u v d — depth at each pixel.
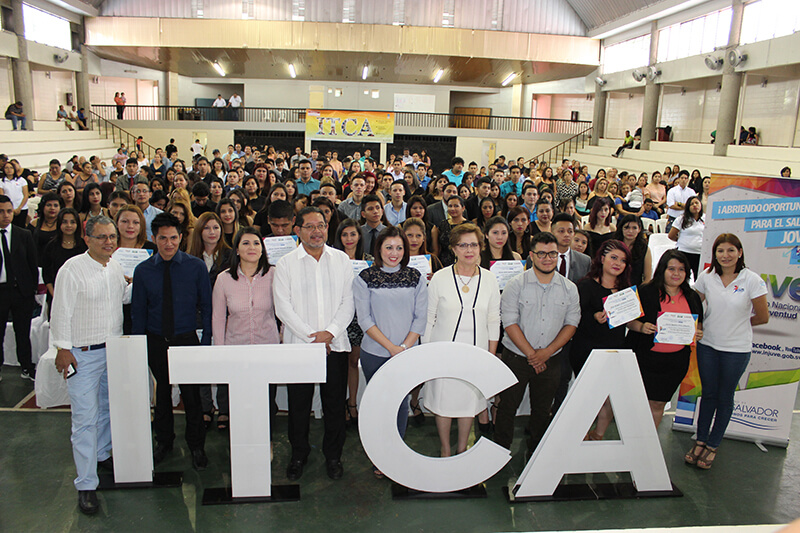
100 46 20.14
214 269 4.23
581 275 4.34
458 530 3.06
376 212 4.86
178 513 3.12
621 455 3.37
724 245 3.65
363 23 19.48
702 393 3.83
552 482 3.34
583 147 22.70
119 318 3.30
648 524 3.16
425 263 4.21
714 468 3.82
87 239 3.13
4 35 16.30
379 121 16.69
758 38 14.16
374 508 3.22
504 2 19.98
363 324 3.38
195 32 19.39
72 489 3.32
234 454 3.18
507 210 6.75
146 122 21.45
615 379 3.29
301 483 3.45
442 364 3.15
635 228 4.56
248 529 3.00
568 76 24.16
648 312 3.61
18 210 7.81
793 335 4.02
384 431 3.17
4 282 4.53
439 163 22.39
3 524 2.98
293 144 21.69
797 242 3.92
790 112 14.34
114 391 3.21
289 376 3.14
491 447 3.29
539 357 3.48
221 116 22.30
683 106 19.14
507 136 22.53
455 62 21.00
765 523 3.22
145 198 5.39
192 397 3.45
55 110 20.48
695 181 12.84
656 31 18.41
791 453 4.05
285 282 3.40
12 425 4.07
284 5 19.28
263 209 5.37
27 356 4.78
